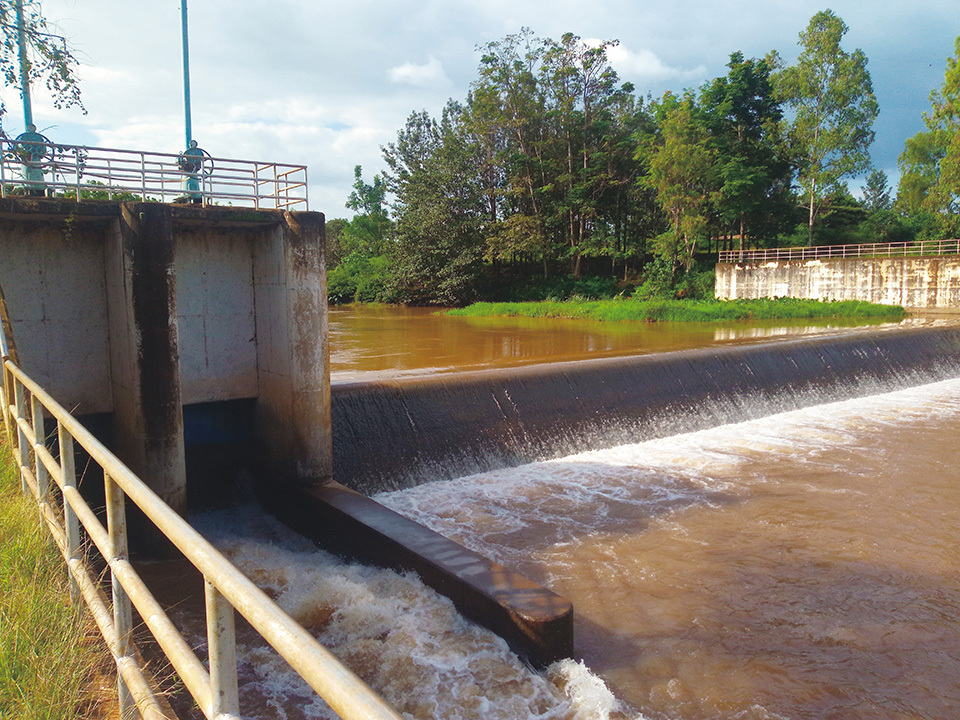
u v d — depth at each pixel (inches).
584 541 386.0
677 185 1801.2
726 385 679.1
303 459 393.4
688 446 577.0
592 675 255.0
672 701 248.8
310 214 382.6
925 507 441.4
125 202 331.9
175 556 350.3
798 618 307.7
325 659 53.4
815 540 389.7
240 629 277.7
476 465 496.4
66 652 132.2
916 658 279.0
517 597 268.4
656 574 347.9
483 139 2025.1
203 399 411.5
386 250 2244.1
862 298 1562.5
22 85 319.9
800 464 528.7
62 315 366.0
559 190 2116.1
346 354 919.0
